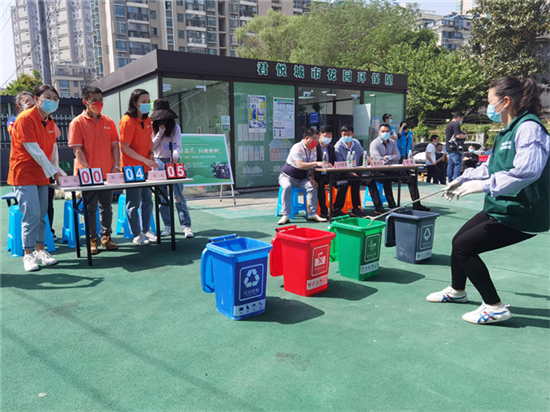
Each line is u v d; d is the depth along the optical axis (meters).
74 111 12.09
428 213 3.90
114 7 54.44
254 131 8.76
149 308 2.76
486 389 1.80
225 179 7.41
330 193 5.48
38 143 3.57
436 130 26.42
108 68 57.50
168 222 4.94
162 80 7.40
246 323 2.52
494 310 2.46
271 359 2.07
